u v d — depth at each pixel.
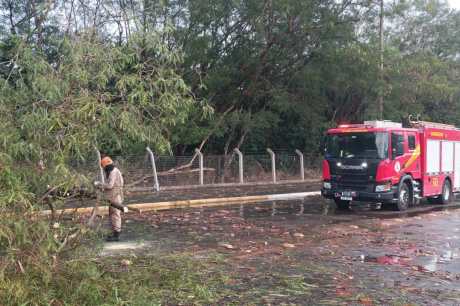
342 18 22.59
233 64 23.45
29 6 13.12
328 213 15.14
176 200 17.17
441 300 6.26
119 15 5.69
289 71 24.91
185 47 20.70
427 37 32.50
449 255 9.09
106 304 4.83
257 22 21.62
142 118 5.36
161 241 10.09
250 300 6.07
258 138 28.17
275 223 12.84
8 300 4.20
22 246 4.34
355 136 15.88
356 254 9.06
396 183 15.66
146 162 19.98
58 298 4.68
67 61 4.98
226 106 25.02
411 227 12.47
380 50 23.62
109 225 11.11
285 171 27.08
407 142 16.12
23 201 4.11
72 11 5.55
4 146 4.34
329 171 16.22
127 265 6.82
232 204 17.44
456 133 19.25
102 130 5.02
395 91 26.22
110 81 5.18
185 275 6.71
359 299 6.22
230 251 9.13
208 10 20.77
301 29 22.33
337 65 23.86
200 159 22.55
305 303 6.02
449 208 17.11
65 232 5.00
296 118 29.25
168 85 5.29
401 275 7.54
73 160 4.94
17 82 4.89
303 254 8.96
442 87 26.80
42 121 4.56
